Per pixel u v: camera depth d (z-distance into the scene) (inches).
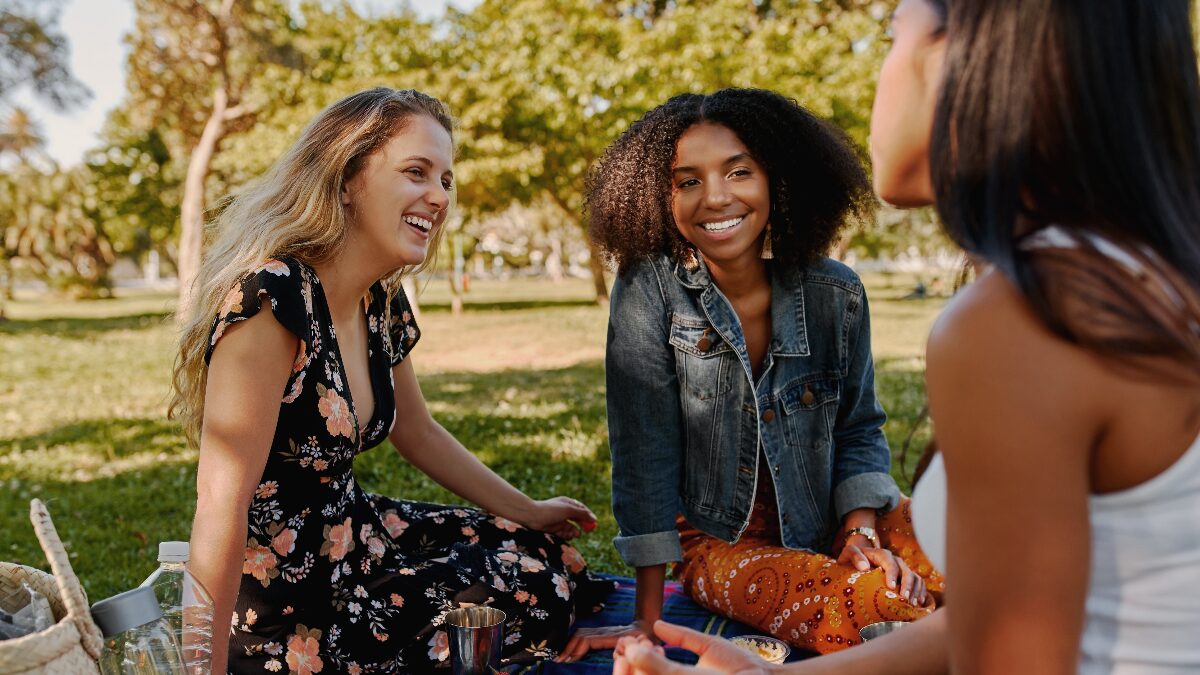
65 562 56.1
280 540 87.9
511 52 746.2
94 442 286.5
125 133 1194.6
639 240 99.6
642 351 100.1
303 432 85.6
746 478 102.3
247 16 844.6
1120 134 34.3
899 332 615.8
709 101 96.4
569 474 217.3
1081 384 33.5
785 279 100.8
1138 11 34.5
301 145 88.4
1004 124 35.1
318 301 87.0
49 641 52.2
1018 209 35.5
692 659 96.7
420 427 109.3
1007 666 35.3
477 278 2503.7
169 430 305.9
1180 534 34.9
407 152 88.7
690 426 102.3
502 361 505.0
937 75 39.9
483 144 765.3
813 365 102.7
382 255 91.0
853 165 98.0
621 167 99.9
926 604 87.7
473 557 97.8
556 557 109.7
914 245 1368.1
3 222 1690.5
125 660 59.9
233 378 80.3
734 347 98.9
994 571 35.1
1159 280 33.9
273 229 86.4
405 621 92.2
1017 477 34.1
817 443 104.0
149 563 169.2
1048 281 33.6
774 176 95.5
